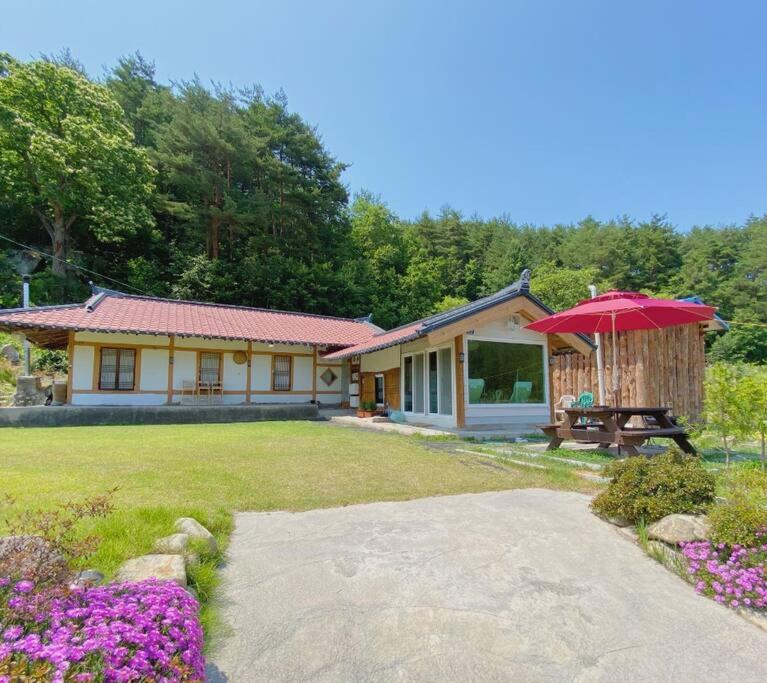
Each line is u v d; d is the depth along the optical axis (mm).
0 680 1470
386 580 3131
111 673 1616
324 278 29281
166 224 28953
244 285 26922
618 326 9109
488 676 2213
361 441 9133
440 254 47031
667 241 43031
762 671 2322
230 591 2963
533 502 4883
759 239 43656
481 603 2865
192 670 1852
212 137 26766
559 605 2873
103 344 15070
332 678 2172
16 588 1938
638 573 3348
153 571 2719
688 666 2344
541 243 50656
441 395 12117
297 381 18453
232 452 7527
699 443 7375
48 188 22609
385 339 15406
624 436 6902
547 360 12844
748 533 3334
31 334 15039
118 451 7453
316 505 4734
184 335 15047
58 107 24234
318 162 33031
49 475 5383
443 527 4125
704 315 8180
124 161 25109
